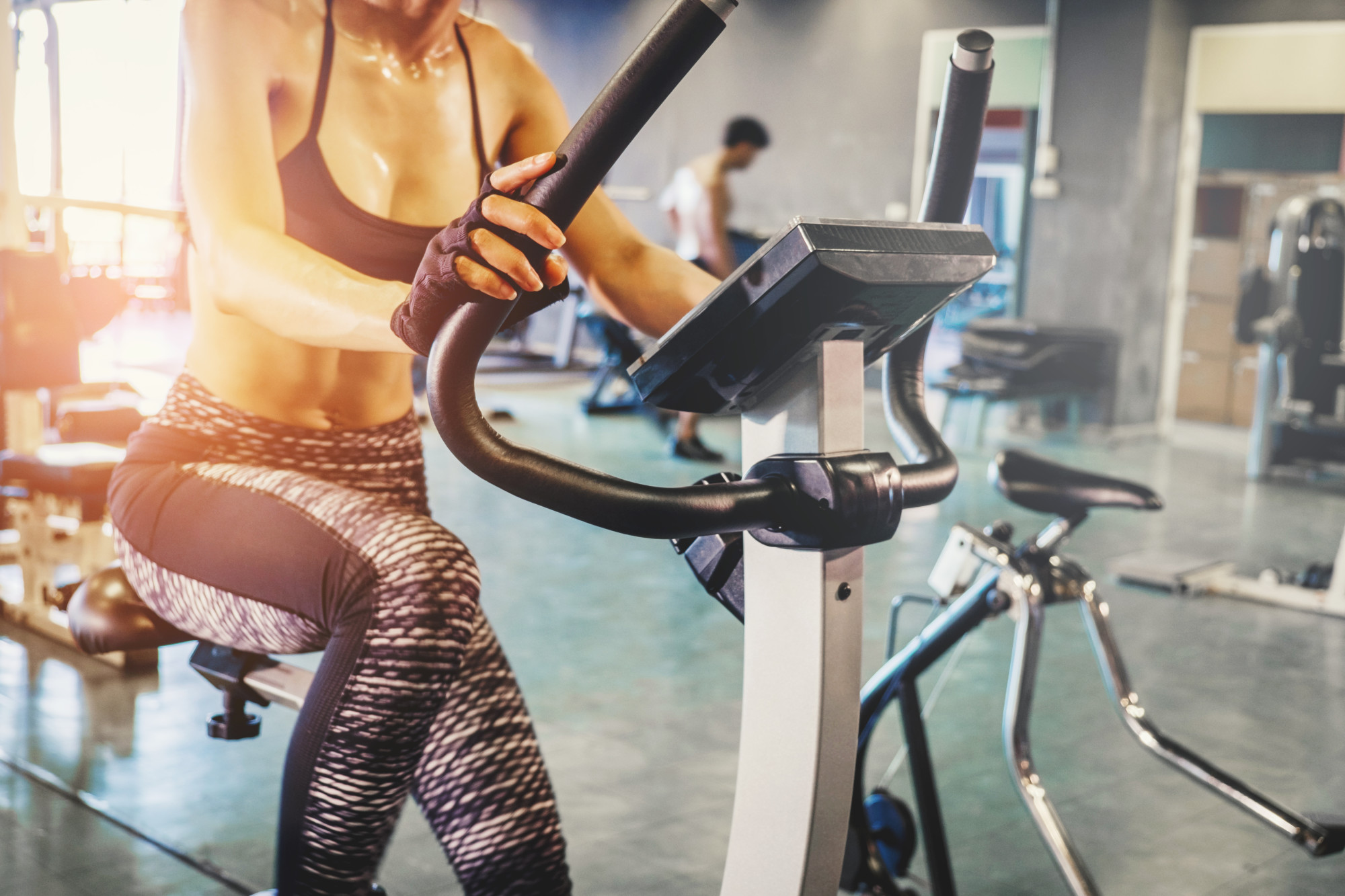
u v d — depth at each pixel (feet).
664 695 10.54
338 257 4.23
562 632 12.32
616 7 37.19
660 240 36.52
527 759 4.32
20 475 11.37
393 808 3.58
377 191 4.25
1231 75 28.14
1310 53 26.96
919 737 5.98
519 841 4.21
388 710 3.40
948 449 3.73
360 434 4.41
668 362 2.84
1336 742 9.92
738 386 2.94
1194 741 9.87
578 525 17.08
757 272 2.64
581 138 2.20
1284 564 16.46
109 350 33.30
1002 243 49.14
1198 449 27.32
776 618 3.09
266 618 3.72
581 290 26.27
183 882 7.04
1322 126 29.84
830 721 3.07
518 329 35.12
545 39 38.91
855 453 3.01
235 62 3.86
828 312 2.74
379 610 3.43
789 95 33.68
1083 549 16.87
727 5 2.09
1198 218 30.12
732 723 9.92
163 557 3.92
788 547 3.00
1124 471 23.88
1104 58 28.22
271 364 4.17
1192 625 13.38
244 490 3.83
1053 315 29.37
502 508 17.92
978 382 26.03
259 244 3.45
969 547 5.90
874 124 32.32
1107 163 28.37
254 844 7.53
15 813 7.89
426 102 4.36
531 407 27.84
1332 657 12.35
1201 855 7.82
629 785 8.63
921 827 6.59
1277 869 7.64
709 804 8.35
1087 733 10.00
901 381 3.93
